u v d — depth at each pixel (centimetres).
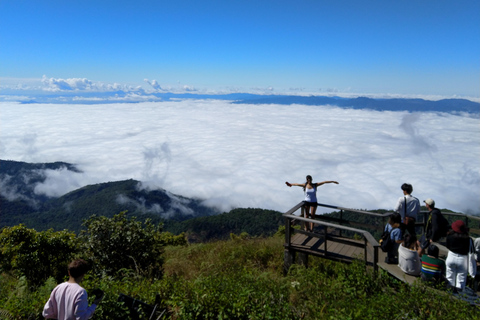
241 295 459
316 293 529
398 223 589
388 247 592
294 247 738
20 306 436
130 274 712
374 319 385
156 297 462
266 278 595
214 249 1020
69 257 805
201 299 454
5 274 777
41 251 781
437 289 464
